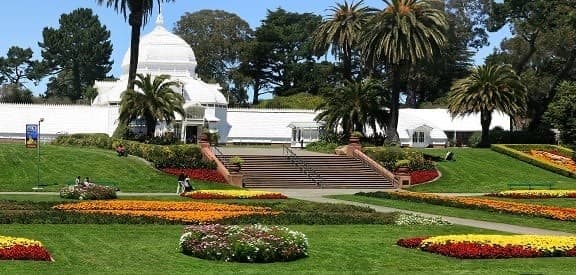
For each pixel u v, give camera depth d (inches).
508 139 3627.0
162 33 3988.7
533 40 4013.3
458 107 3253.0
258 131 3750.0
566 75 3914.9
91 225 1183.6
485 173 2763.3
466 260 901.8
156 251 937.5
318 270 820.0
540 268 844.6
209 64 5703.7
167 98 2785.4
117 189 2039.9
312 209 1492.4
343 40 3417.8
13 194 1849.2
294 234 916.6
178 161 2370.8
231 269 815.1
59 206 1408.7
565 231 1295.5
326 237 1104.8
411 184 2466.8
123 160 2444.6
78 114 3553.2
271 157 2603.3
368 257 916.6
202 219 1245.1
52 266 799.7
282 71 5369.1
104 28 6205.7
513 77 3206.2
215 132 3499.0
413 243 999.0
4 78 6077.8
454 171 2753.4
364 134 3085.6
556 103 3398.1
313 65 5241.1
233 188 2198.6
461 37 5196.9
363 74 4520.2
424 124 3912.4
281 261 876.6
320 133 3472.0
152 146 2481.5
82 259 863.1
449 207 1679.4
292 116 3818.9
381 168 2519.7
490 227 1320.1
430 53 2871.6
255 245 865.5
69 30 6082.7
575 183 2588.6
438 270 829.2
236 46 5457.7
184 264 843.4
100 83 4237.2
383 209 1626.5
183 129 3444.9
